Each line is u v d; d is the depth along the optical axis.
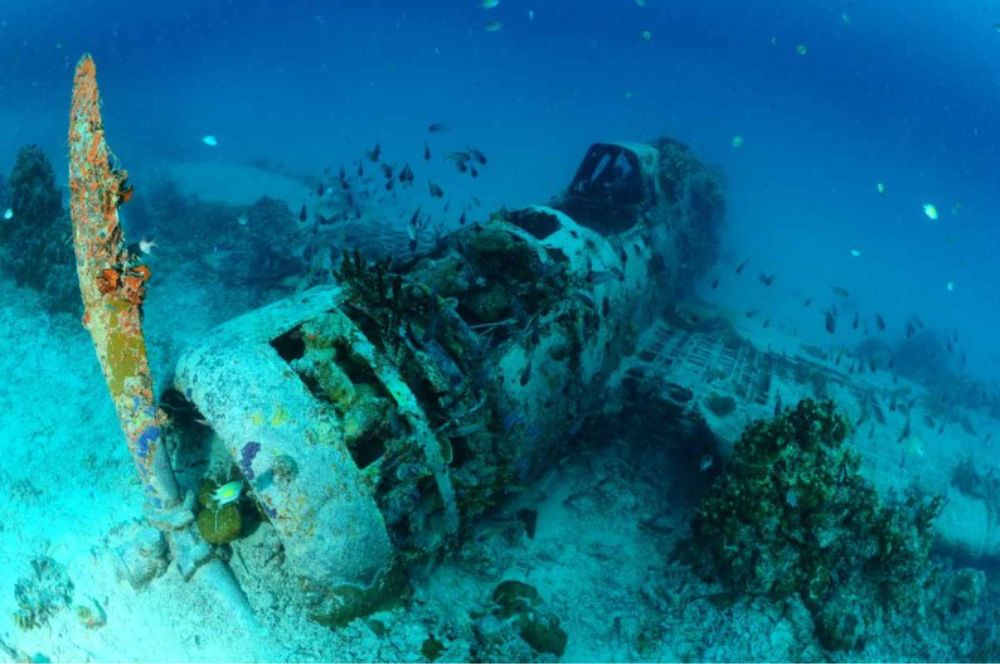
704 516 7.49
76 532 7.02
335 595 5.84
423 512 6.41
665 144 18.78
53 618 6.01
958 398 17.86
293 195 24.19
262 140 38.09
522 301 7.68
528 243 7.81
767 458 7.13
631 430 9.92
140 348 5.59
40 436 8.45
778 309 22.88
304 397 5.63
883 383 14.59
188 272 14.68
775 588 6.98
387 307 6.48
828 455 7.04
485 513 7.86
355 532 5.52
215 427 5.54
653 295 12.16
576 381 8.22
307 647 5.97
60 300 11.68
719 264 25.88
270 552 6.71
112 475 7.84
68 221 12.77
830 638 6.74
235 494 5.35
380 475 5.77
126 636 5.92
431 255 8.14
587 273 8.28
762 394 10.70
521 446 7.07
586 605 7.04
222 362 5.73
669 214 13.45
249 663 5.79
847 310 25.16
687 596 7.14
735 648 6.48
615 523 8.37
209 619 6.09
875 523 7.27
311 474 5.35
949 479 10.70
